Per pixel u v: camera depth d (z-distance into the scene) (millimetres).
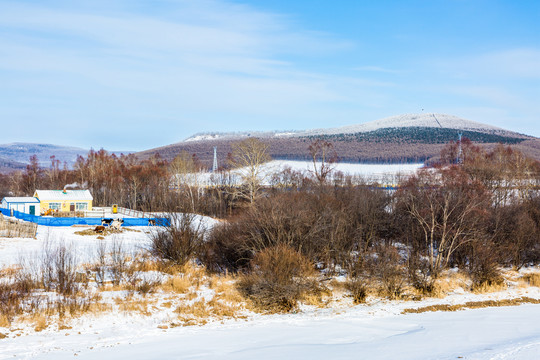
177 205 70812
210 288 39281
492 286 43844
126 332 28422
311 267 42219
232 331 29250
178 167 112875
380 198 64250
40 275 36781
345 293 40469
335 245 46094
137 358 22422
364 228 52750
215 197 95375
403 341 25797
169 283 39000
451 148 166250
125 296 34625
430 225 52938
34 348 24594
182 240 45312
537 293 42719
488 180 78062
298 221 44938
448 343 24891
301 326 30938
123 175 136875
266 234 44406
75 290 33938
